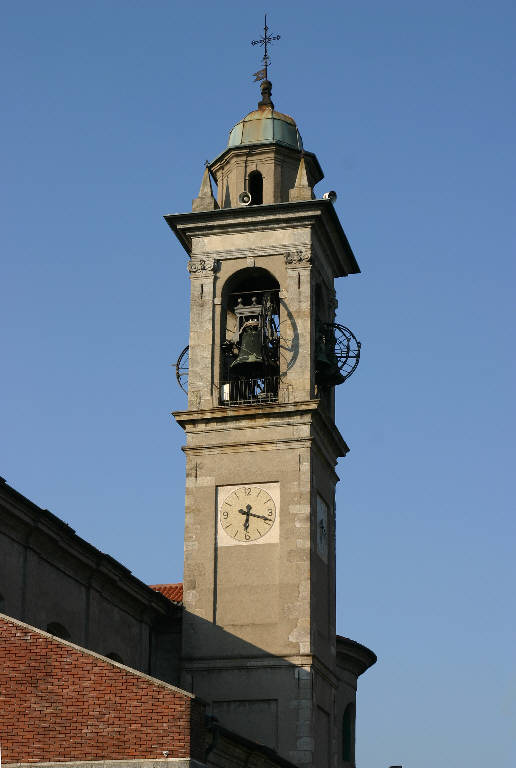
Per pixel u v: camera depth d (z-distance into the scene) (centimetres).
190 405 4772
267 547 4597
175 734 3059
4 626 3177
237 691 4466
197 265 4919
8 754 3075
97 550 4369
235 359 4828
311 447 4666
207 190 4994
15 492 3850
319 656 4575
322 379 4912
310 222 4869
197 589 4603
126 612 4712
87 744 3072
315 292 4934
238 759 3703
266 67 5384
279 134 5138
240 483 4678
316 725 4488
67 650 3147
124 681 3111
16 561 3991
